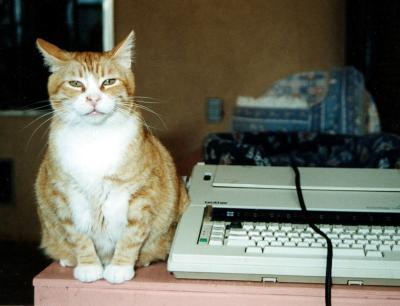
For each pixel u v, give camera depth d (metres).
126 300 0.96
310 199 1.16
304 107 2.77
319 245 0.97
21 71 3.36
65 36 3.41
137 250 1.16
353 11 2.92
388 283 0.92
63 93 1.27
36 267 2.84
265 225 1.04
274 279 0.94
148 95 3.38
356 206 1.13
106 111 1.21
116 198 1.18
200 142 3.37
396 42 2.46
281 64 3.26
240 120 2.88
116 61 1.34
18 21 3.35
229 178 1.27
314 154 2.20
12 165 3.38
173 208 1.27
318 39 3.21
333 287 0.92
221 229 1.02
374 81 2.76
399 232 1.02
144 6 3.31
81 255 1.13
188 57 3.32
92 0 3.36
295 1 3.19
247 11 3.24
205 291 0.94
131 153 1.18
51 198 1.21
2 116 3.35
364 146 2.09
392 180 1.26
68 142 1.19
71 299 0.97
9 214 3.40
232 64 3.30
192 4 3.28
